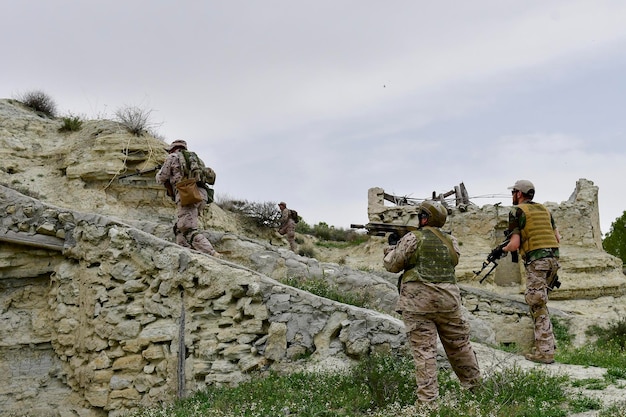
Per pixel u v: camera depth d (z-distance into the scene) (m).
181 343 9.77
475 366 7.32
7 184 16.28
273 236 24.59
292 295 9.53
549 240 8.91
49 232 11.24
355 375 8.20
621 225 34.50
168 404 9.37
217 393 8.95
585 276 22.55
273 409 7.48
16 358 11.12
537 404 6.85
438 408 6.60
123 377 10.05
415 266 7.04
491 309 15.89
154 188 17.00
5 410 10.78
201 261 10.04
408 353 8.72
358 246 28.62
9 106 19.20
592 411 6.63
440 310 6.96
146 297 10.24
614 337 13.27
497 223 24.20
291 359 9.22
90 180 16.81
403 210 26.23
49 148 17.92
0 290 11.43
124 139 17.23
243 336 9.48
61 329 10.91
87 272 10.79
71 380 10.72
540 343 8.91
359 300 12.42
